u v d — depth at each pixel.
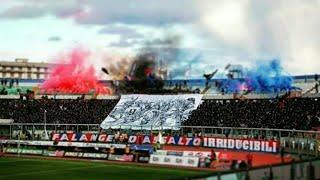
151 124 96.31
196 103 100.88
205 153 66.06
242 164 61.56
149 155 72.12
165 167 67.81
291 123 88.06
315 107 92.44
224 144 72.69
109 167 68.62
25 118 114.25
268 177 41.66
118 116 102.25
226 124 93.38
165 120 96.81
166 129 94.38
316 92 111.00
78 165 71.06
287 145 67.44
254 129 73.88
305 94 103.81
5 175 61.66
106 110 110.56
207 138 74.94
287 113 92.38
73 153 80.94
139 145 74.94
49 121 110.94
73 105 116.62
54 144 83.94
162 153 70.62
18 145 86.50
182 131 92.56
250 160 60.28
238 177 39.31
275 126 88.31
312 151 64.25
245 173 39.84
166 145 78.00
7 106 121.50
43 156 83.19
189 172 62.91
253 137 79.56
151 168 67.06
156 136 78.31
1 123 101.06
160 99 104.19
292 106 94.94
